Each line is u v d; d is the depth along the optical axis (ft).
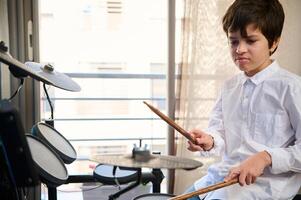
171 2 6.20
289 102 3.02
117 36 7.04
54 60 6.77
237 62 3.13
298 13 6.62
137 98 7.55
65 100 7.30
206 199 3.42
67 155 3.80
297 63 6.81
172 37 6.30
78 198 7.13
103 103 7.54
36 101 5.98
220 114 3.86
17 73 3.04
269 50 3.15
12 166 2.31
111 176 4.91
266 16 2.95
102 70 7.27
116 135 7.73
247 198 3.07
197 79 6.44
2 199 2.60
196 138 3.43
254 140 3.23
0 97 5.20
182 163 3.37
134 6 6.84
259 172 2.77
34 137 3.57
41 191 6.24
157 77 7.33
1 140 2.26
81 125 7.57
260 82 3.25
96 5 6.76
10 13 5.67
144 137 7.58
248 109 3.32
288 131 3.11
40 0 6.11
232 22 3.00
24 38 5.87
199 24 6.27
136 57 7.22
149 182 5.53
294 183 3.17
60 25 6.69
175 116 6.48
